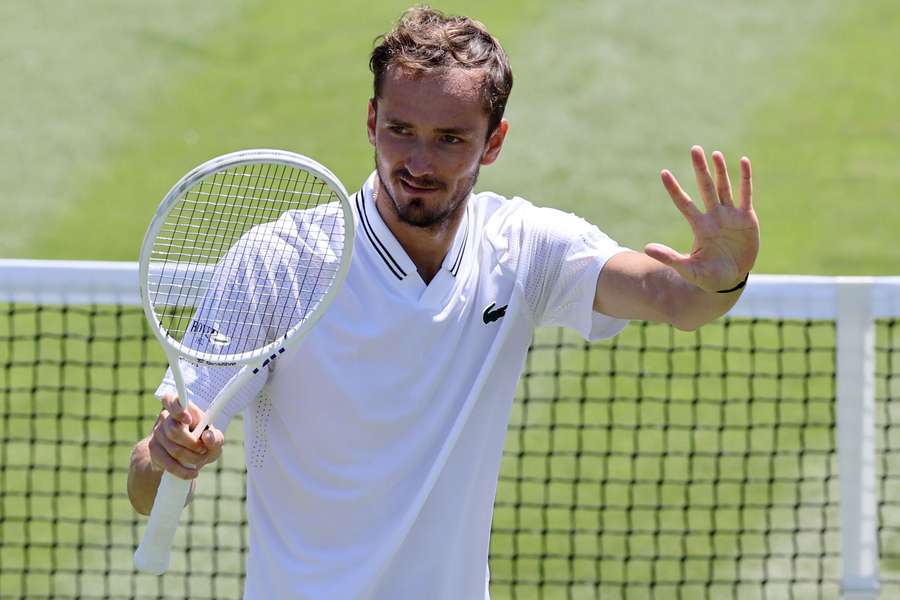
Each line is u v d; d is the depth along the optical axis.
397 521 10.96
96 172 40.66
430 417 10.97
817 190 40.75
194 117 43.53
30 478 26.64
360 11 49.47
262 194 13.53
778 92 45.44
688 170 41.19
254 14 49.28
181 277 12.37
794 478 27.16
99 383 30.16
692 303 11.02
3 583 23.62
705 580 24.06
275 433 11.16
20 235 37.50
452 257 10.94
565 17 48.94
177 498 10.53
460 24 10.66
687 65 46.53
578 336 32.28
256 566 11.44
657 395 30.12
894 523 25.69
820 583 22.41
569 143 42.38
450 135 10.36
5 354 31.22
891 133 43.41
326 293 10.48
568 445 28.25
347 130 42.91
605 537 25.41
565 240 11.48
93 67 45.72
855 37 48.53
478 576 11.59
